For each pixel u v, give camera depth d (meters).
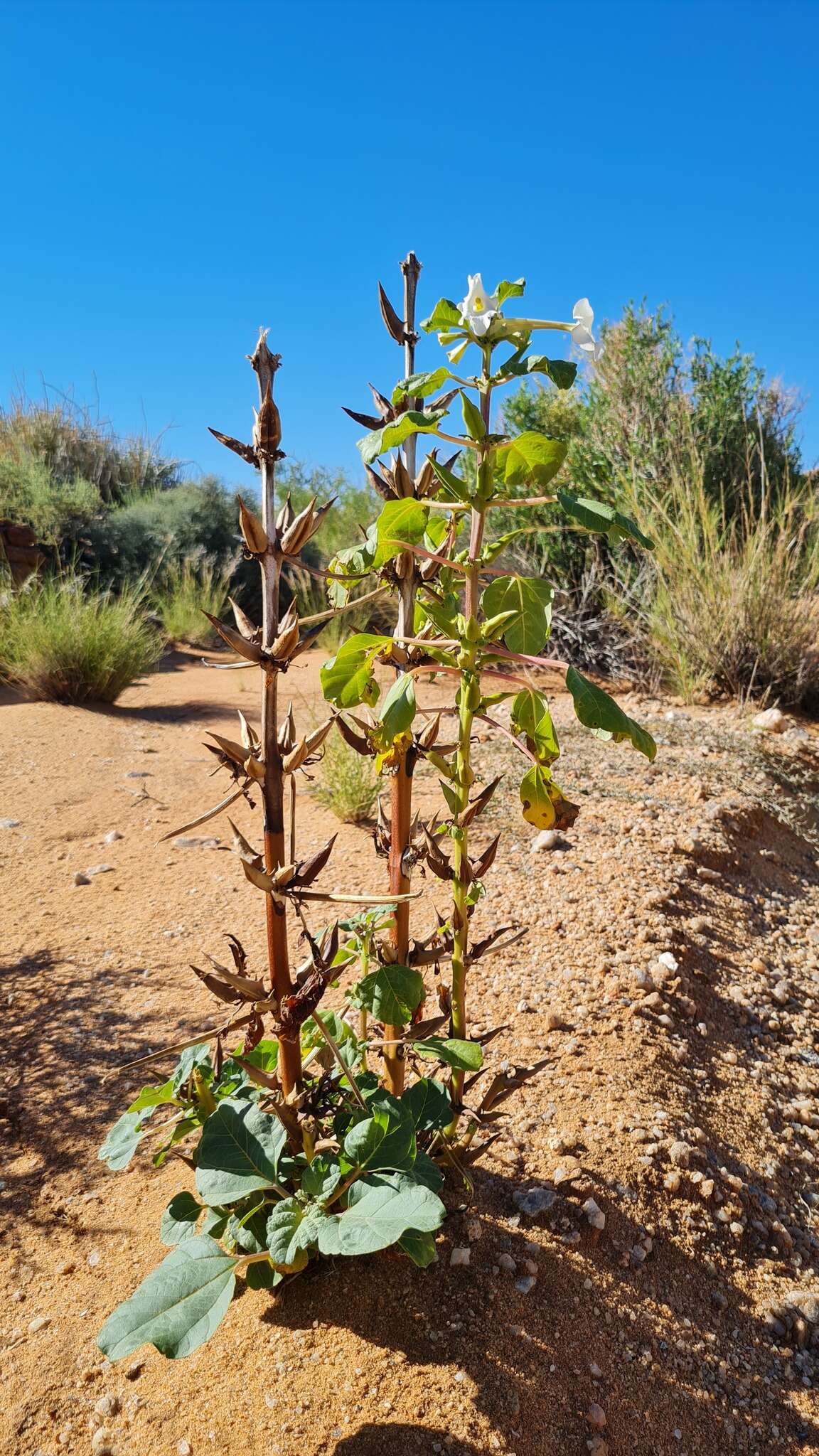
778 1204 1.10
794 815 2.34
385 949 0.83
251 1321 0.84
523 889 1.72
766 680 3.24
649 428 3.84
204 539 5.78
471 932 1.55
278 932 0.76
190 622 5.03
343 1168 0.76
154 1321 0.67
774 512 3.50
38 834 2.08
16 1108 1.19
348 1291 0.86
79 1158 1.09
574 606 3.76
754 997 1.52
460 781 0.81
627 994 1.38
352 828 2.07
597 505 0.70
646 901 1.68
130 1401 0.79
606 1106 1.14
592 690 0.70
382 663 0.87
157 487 6.99
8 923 1.66
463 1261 0.89
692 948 1.58
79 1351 0.84
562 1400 0.79
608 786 2.28
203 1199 0.81
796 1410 0.85
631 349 3.98
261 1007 0.75
